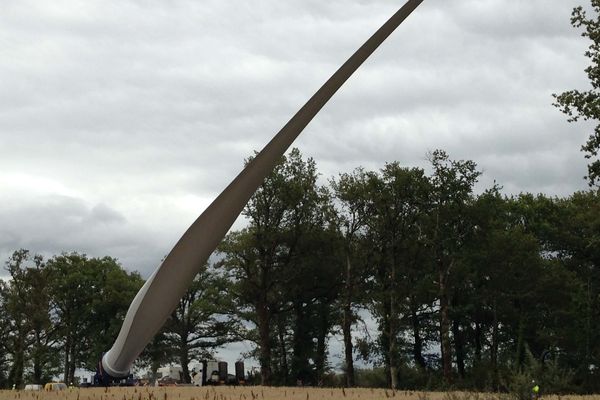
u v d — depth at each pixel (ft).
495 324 254.47
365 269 258.57
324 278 276.41
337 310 273.95
